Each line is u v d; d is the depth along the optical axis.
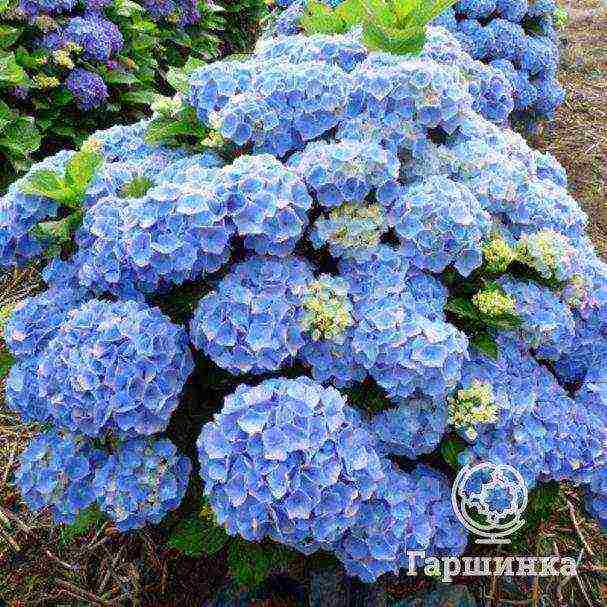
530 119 2.40
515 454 0.98
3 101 2.07
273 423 0.87
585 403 1.10
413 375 0.92
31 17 2.08
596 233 2.22
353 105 1.07
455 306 1.01
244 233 0.92
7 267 1.11
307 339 0.96
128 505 0.94
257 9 3.45
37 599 1.24
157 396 0.92
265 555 0.97
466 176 1.09
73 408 0.92
